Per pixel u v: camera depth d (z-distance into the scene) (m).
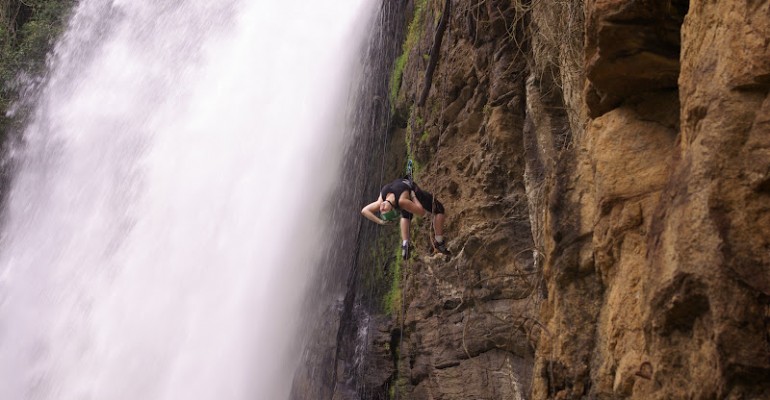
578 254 5.37
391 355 10.38
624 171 4.97
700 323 3.78
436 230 8.79
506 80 8.88
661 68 5.02
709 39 4.02
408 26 12.76
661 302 3.97
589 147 5.47
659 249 4.07
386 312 10.84
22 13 25.48
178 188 15.80
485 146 9.09
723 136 3.75
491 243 8.61
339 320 11.80
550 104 8.12
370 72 13.17
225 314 13.41
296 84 14.77
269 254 13.20
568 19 7.16
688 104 4.06
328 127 13.51
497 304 8.45
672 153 4.64
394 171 12.01
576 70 7.01
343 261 12.37
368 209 8.81
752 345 3.47
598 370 4.97
